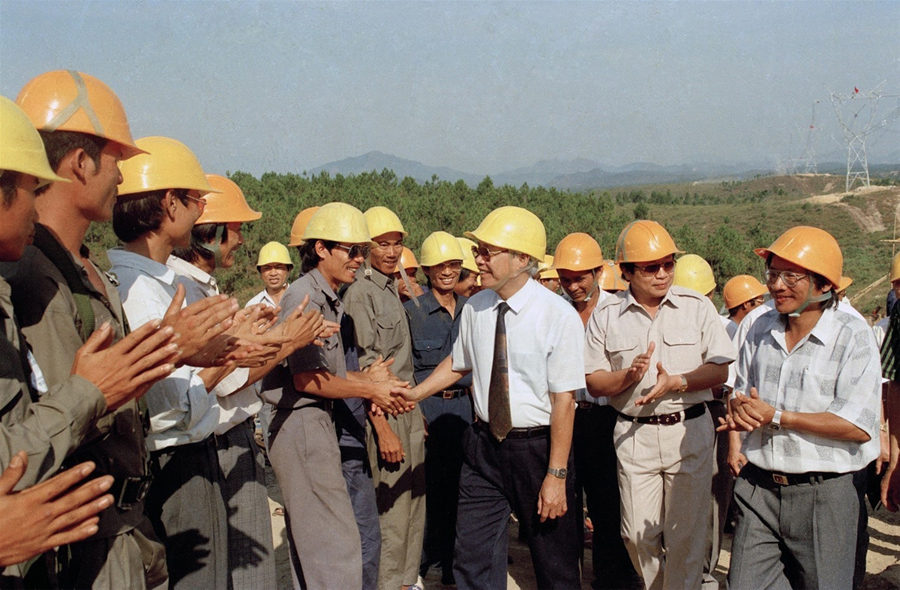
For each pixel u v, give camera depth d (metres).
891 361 3.67
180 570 2.85
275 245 7.26
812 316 3.40
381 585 4.39
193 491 2.88
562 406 3.49
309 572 3.48
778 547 3.45
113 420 2.21
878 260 45.06
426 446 5.06
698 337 3.98
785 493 3.34
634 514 4.07
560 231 23.02
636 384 4.03
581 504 4.25
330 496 3.54
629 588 4.67
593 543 4.75
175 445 2.84
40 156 1.85
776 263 3.36
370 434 4.39
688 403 3.98
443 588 4.98
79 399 1.79
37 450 1.72
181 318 2.13
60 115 2.13
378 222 4.55
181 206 2.87
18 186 1.79
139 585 2.33
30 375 2.01
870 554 5.34
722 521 4.82
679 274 5.63
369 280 4.56
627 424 4.09
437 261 5.07
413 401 3.87
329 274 3.82
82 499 1.63
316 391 3.49
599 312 4.25
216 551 2.96
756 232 49.25
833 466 3.23
